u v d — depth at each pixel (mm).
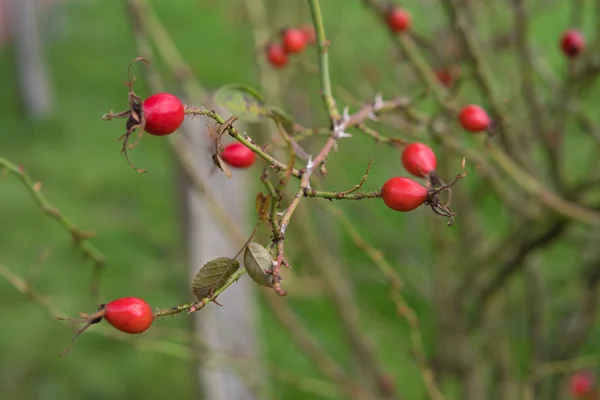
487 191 804
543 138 694
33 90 2025
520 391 795
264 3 1022
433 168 463
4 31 2402
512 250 709
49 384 1110
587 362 706
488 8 841
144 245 1293
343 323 876
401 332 1169
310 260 885
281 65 630
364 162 1058
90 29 2594
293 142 445
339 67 1132
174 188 760
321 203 565
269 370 759
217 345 731
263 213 402
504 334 824
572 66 657
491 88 613
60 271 1262
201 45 2021
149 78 674
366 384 886
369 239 1315
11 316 1181
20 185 1639
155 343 683
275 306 849
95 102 2113
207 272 401
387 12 625
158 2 2309
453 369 801
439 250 849
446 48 729
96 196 1571
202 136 694
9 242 1358
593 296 799
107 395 1110
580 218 615
